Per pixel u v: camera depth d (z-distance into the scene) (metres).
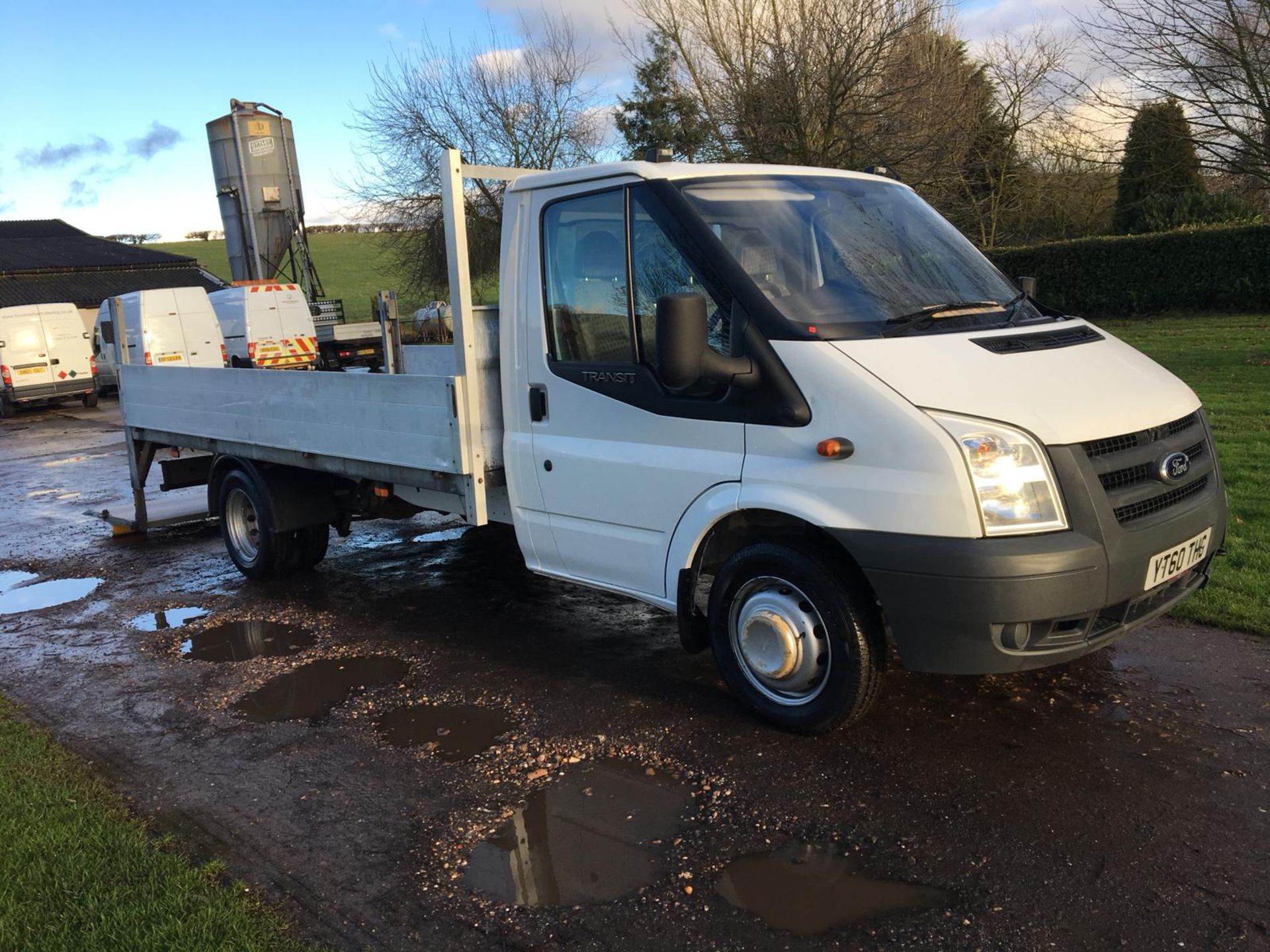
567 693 4.74
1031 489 3.40
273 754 4.29
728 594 4.20
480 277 24.77
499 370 5.05
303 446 6.13
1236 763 3.64
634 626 5.68
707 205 4.17
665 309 3.66
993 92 27.17
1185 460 3.76
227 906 3.11
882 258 4.32
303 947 2.90
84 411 23.45
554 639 5.53
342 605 6.46
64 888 3.24
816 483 3.68
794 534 3.98
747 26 17.45
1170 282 23.05
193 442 7.52
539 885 3.19
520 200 4.74
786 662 3.96
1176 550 3.67
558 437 4.67
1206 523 3.85
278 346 21.03
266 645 5.76
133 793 4.00
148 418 8.15
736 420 3.92
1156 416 3.74
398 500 6.81
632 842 3.41
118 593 7.13
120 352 8.52
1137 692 4.27
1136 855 3.13
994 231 29.02
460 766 4.07
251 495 6.89
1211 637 4.81
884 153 16.62
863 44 16.34
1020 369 3.68
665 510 4.21
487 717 4.53
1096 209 29.33
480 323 4.93
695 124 20.06
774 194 4.41
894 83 16.77
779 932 2.88
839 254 4.24
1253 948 2.69
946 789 3.59
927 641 3.52
